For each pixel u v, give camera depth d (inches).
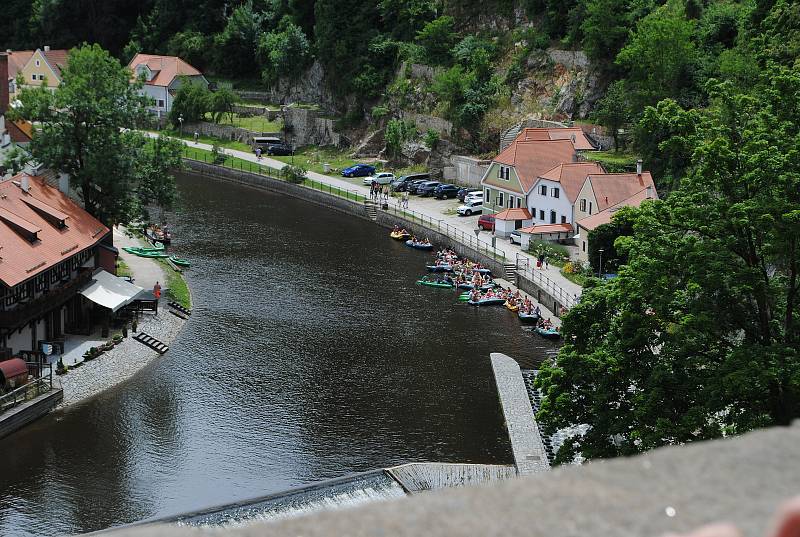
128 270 4758.9
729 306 2320.4
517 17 7529.5
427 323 4286.4
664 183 5462.6
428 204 6343.5
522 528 226.4
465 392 3513.8
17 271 3486.7
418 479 2704.2
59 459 2938.0
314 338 4047.7
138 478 2824.8
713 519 224.7
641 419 2220.7
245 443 3065.9
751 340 2301.9
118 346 3809.1
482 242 5393.7
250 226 5920.3
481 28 7746.1
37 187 4197.8
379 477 2714.1
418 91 7514.8
